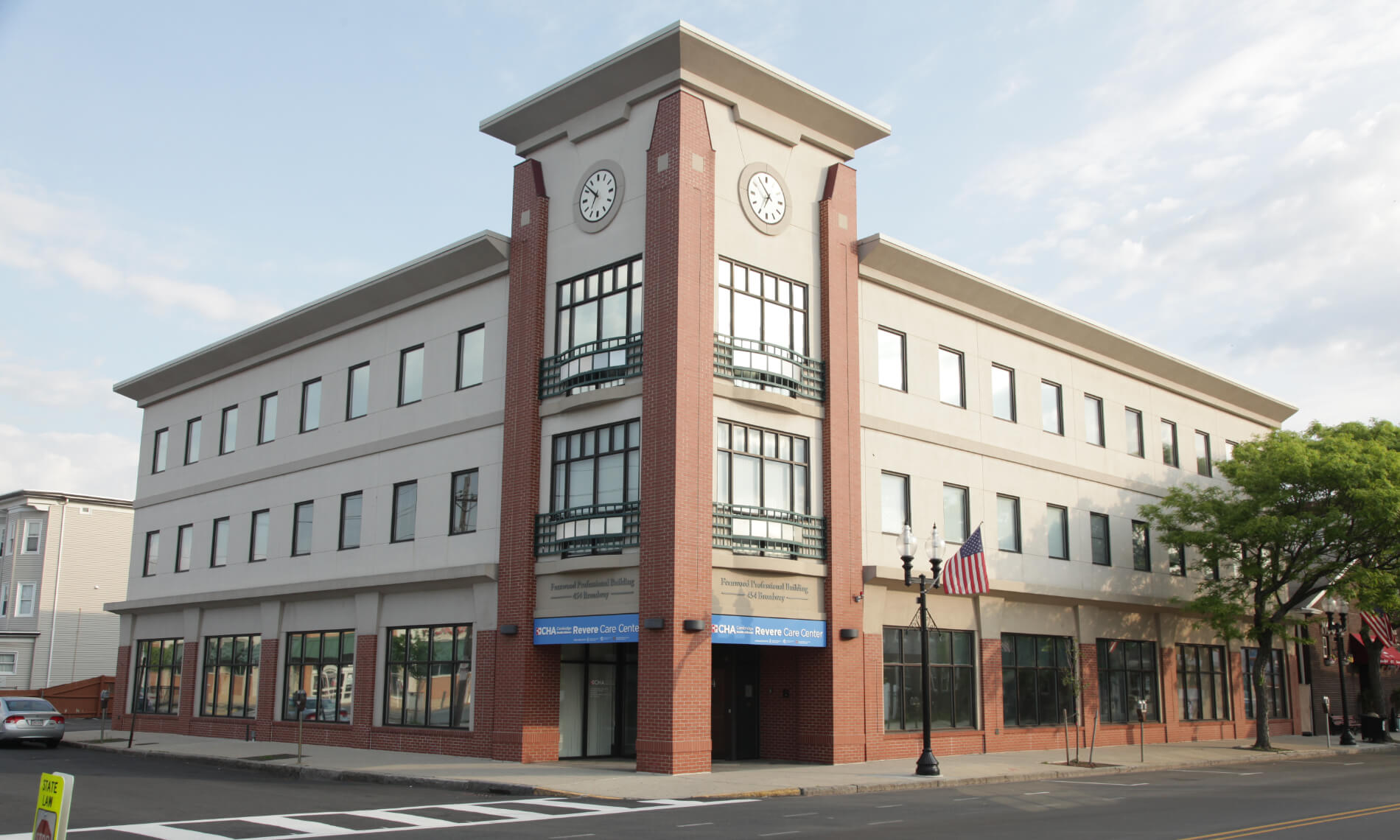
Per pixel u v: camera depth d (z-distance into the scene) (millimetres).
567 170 27703
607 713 27656
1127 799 19891
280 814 16922
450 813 17219
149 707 39375
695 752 23062
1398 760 32344
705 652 23594
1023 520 32750
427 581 28266
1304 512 34781
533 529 26328
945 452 30672
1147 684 36812
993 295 32344
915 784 22000
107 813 16859
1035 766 25859
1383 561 35438
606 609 24594
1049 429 34562
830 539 26422
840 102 27828
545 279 27609
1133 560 36844
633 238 25812
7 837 13688
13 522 58125
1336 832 14906
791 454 26438
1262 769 27844
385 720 29672
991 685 30625
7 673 55875
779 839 14250
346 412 33125
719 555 24312
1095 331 35844
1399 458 34094
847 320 27969
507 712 25922
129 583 41719
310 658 32625
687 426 24109
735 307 25781
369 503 31484
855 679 26578
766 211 26891
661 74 25781
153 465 42000
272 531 34969
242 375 37969
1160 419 39594
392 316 32125
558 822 16125
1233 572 40250
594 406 25766
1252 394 43812
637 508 24453
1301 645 44969
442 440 29594
